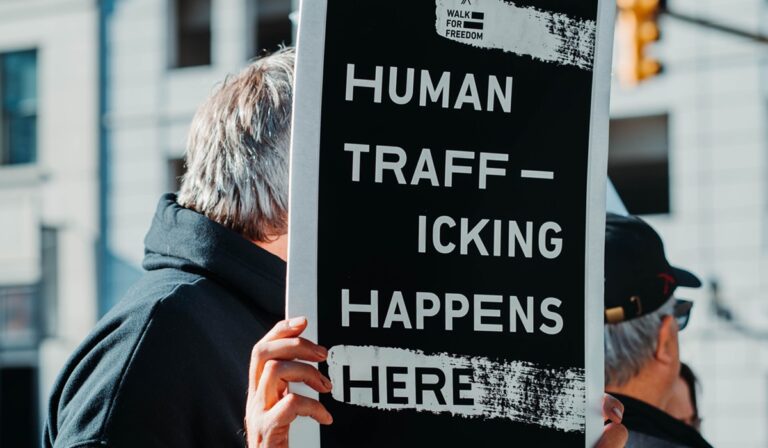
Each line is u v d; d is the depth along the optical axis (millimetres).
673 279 2799
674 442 2625
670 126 16469
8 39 20391
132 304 2070
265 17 18797
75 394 2012
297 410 1684
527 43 1855
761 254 15852
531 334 1806
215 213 2189
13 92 20422
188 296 2064
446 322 1778
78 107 19859
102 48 19797
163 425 1959
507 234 1813
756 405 15539
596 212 1844
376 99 1799
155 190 19250
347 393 1739
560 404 1803
